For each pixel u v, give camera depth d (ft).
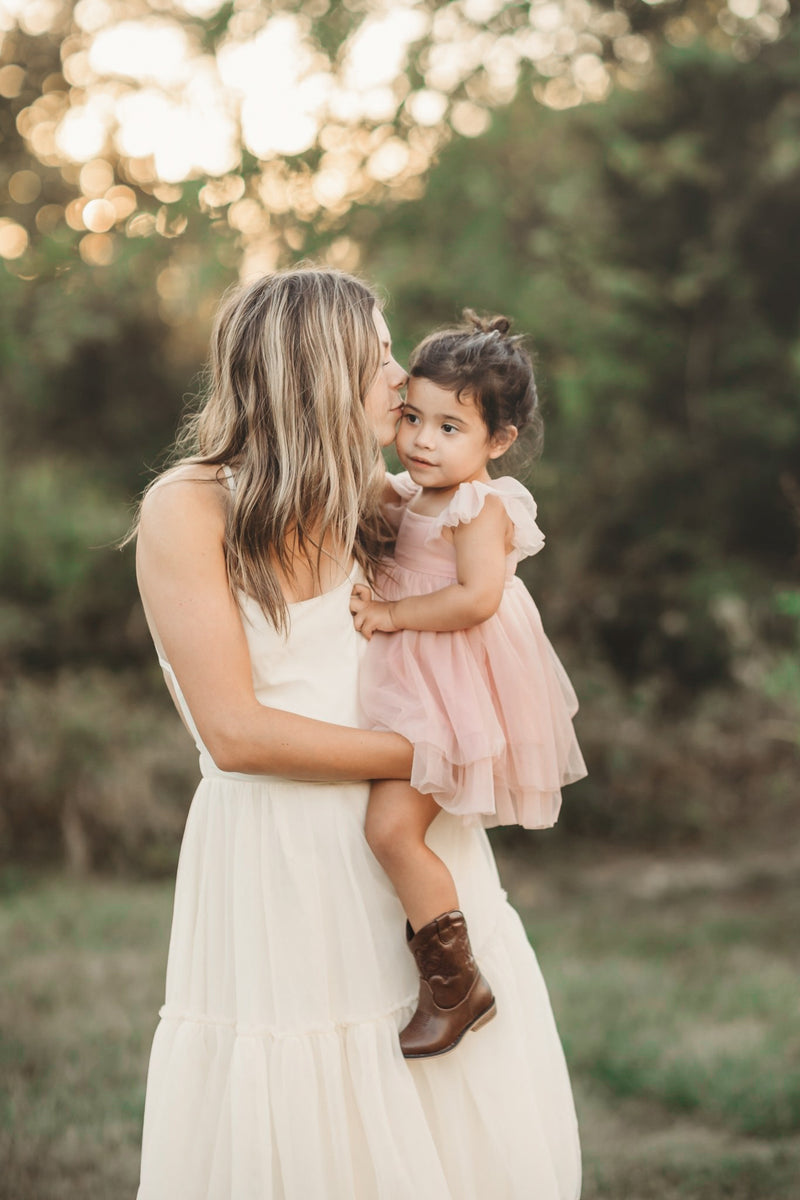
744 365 30.73
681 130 29.94
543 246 29.96
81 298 29.22
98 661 29.35
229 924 6.33
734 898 23.27
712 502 31.48
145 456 35.47
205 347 35.63
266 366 6.27
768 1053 14.97
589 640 30.40
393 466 13.24
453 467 7.13
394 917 6.47
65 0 29.73
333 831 6.35
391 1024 6.32
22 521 29.22
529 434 7.97
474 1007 6.26
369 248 30.40
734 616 27.96
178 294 28.45
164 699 28.60
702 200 30.17
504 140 29.99
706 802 27.37
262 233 28.12
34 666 28.76
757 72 28.91
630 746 27.50
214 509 6.22
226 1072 6.22
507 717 6.82
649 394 31.55
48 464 31.78
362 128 27.76
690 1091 13.89
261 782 6.34
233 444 6.38
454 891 6.40
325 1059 6.14
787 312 30.71
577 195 30.37
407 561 7.17
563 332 30.40
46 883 23.85
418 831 6.41
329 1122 6.10
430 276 30.30
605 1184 11.77
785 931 20.89
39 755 25.03
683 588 30.63
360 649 6.77
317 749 6.10
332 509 6.31
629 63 30.66
